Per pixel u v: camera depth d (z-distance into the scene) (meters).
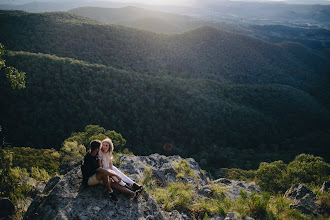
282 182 12.97
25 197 5.28
